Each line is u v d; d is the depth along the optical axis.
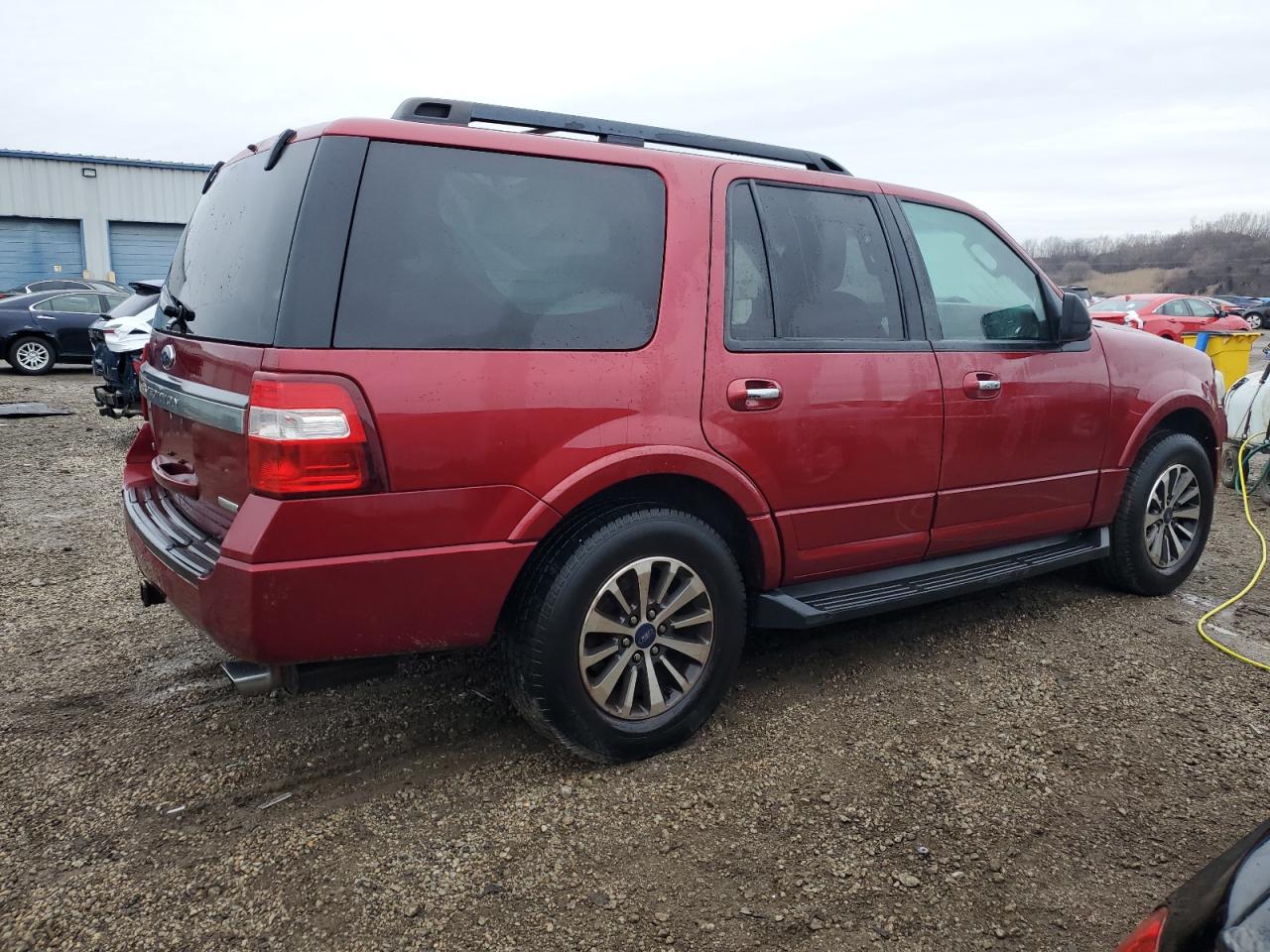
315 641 2.38
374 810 2.66
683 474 2.86
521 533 2.57
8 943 2.11
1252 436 7.29
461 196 2.56
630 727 2.86
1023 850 2.51
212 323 2.62
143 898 2.27
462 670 3.60
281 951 2.11
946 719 3.25
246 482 2.34
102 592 4.54
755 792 2.77
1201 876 1.42
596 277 2.74
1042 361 3.86
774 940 2.16
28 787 2.76
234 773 2.86
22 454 8.15
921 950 2.13
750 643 3.92
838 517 3.28
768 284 3.10
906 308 3.48
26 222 25.17
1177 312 20.14
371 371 2.34
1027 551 4.05
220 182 3.04
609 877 2.38
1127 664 3.76
